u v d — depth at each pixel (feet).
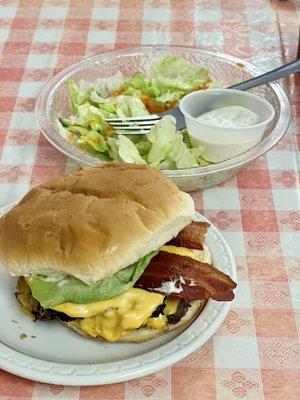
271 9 1.78
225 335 0.90
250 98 1.25
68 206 0.85
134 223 0.83
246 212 1.13
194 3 1.81
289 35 1.68
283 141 1.30
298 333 0.91
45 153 1.28
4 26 1.71
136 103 1.32
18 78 1.51
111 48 1.62
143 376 0.81
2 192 1.18
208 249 0.97
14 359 0.81
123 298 0.84
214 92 1.27
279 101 1.30
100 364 0.81
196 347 0.83
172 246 0.91
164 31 1.69
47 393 0.82
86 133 1.26
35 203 0.88
